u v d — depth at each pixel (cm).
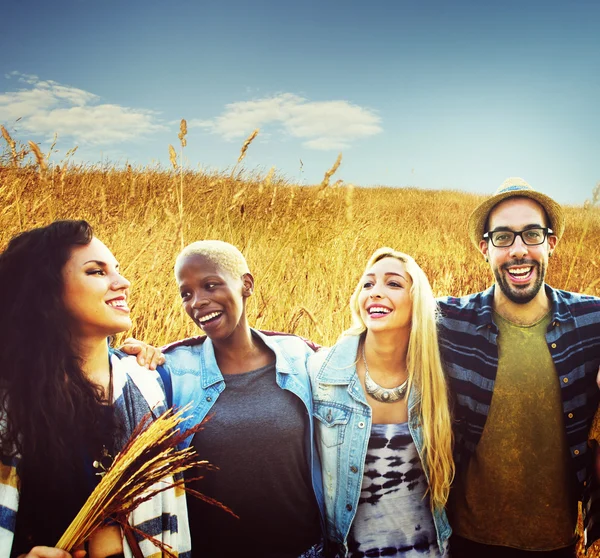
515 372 222
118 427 185
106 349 195
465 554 232
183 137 355
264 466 206
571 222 800
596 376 221
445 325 237
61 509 175
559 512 222
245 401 212
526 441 221
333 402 222
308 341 250
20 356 172
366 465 216
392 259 223
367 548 214
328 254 436
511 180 243
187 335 307
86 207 483
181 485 189
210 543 209
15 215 399
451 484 231
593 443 223
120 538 180
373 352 223
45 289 173
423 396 214
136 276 338
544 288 232
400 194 1475
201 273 207
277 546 211
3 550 162
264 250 441
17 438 170
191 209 579
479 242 247
